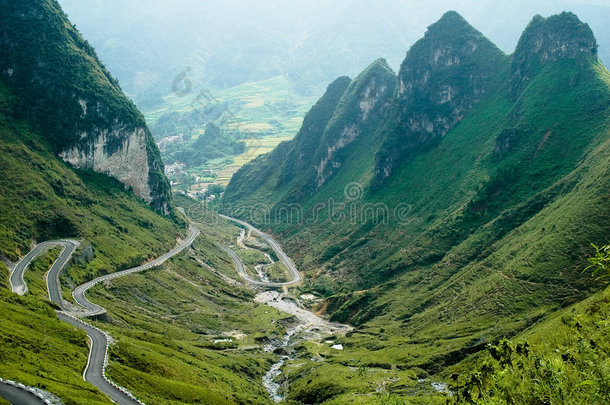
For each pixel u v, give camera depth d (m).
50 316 126.06
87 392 80.88
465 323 169.50
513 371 39.88
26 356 86.12
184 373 124.62
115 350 114.75
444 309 189.88
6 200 195.00
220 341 192.88
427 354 158.88
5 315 105.56
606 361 33.78
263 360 180.25
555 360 37.72
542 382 36.38
